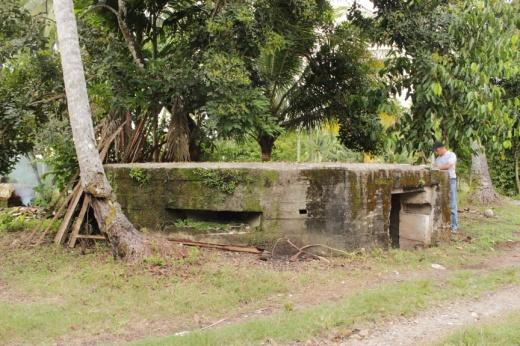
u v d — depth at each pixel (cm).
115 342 442
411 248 799
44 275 636
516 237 917
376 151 1354
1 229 921
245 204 733
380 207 745
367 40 1099
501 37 873
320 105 1295
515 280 596
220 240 746
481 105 850
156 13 1111
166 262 640
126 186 798
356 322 458
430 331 438
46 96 951
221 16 876
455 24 877
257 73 1076
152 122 980
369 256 709
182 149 959
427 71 899
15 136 1041
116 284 584
